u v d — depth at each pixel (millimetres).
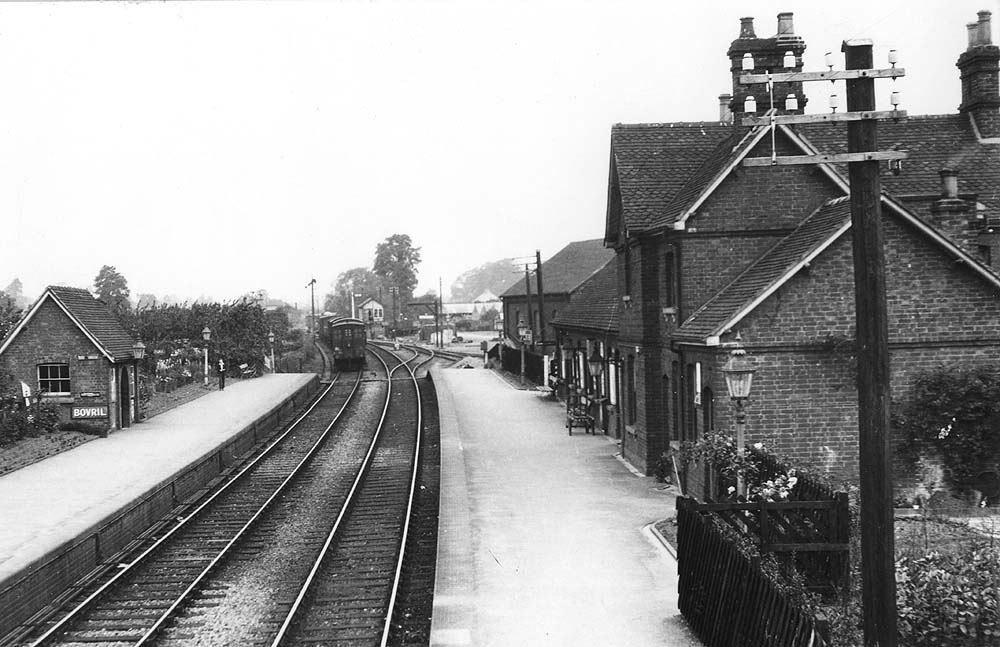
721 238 19516
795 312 16469
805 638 8070
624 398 23781
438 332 87688
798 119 8461
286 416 36531
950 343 16422
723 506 11320
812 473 13008
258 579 13984
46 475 20281
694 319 18812
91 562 14742
